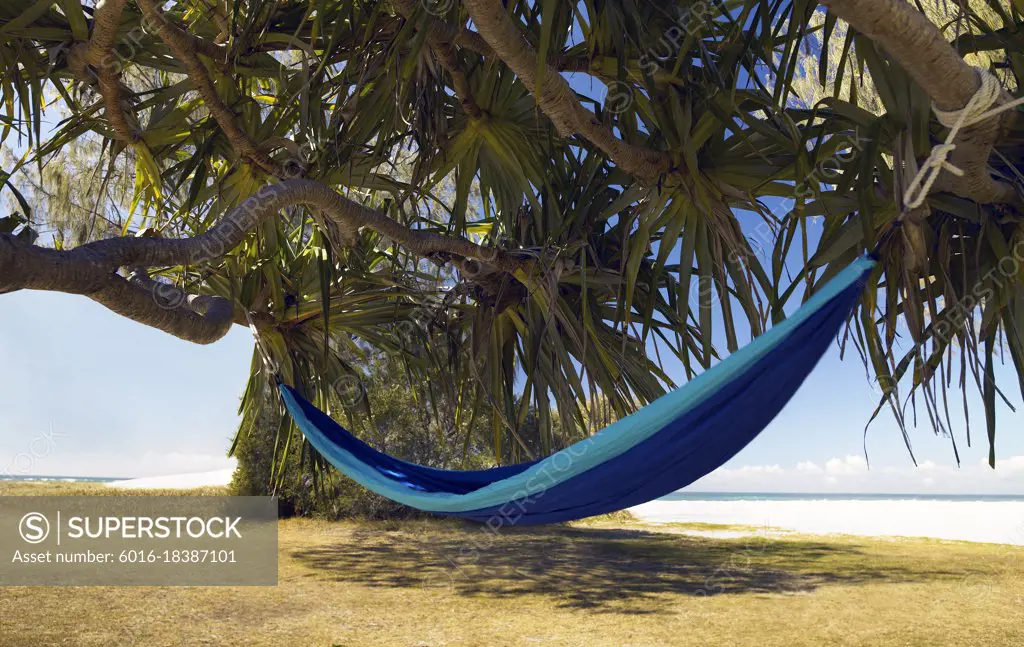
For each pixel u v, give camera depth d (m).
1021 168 2.33
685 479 2.09
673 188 3.02
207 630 5.79
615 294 3.94
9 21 2.85
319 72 2.82
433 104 3.17
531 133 3.53
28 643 5.17
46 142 3.39
